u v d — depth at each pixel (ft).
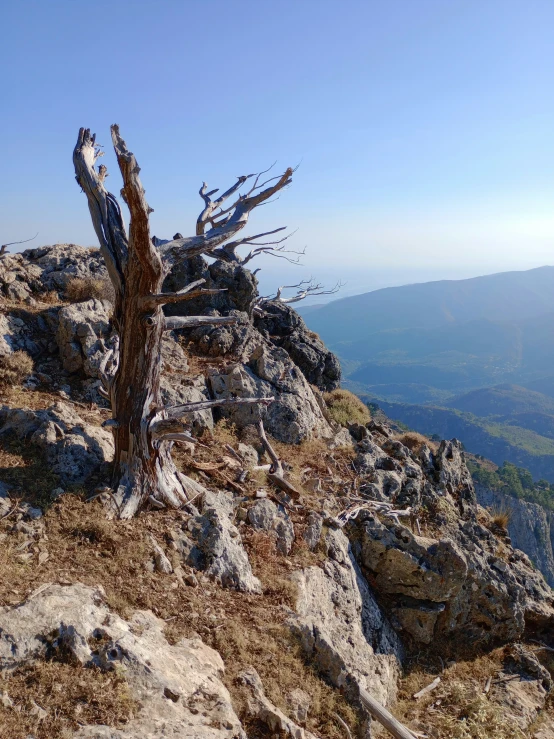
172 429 38.83
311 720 30.83
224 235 39.37
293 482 56.59
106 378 42.45
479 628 54.08
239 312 80.38
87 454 43.24
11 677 23.79
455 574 51.34
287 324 98.68
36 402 52.47
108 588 32.19
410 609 51.75
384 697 41.57
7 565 30.91
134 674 25.57
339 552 50.21
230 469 53.01
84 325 59.31
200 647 30.91
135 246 33.88
